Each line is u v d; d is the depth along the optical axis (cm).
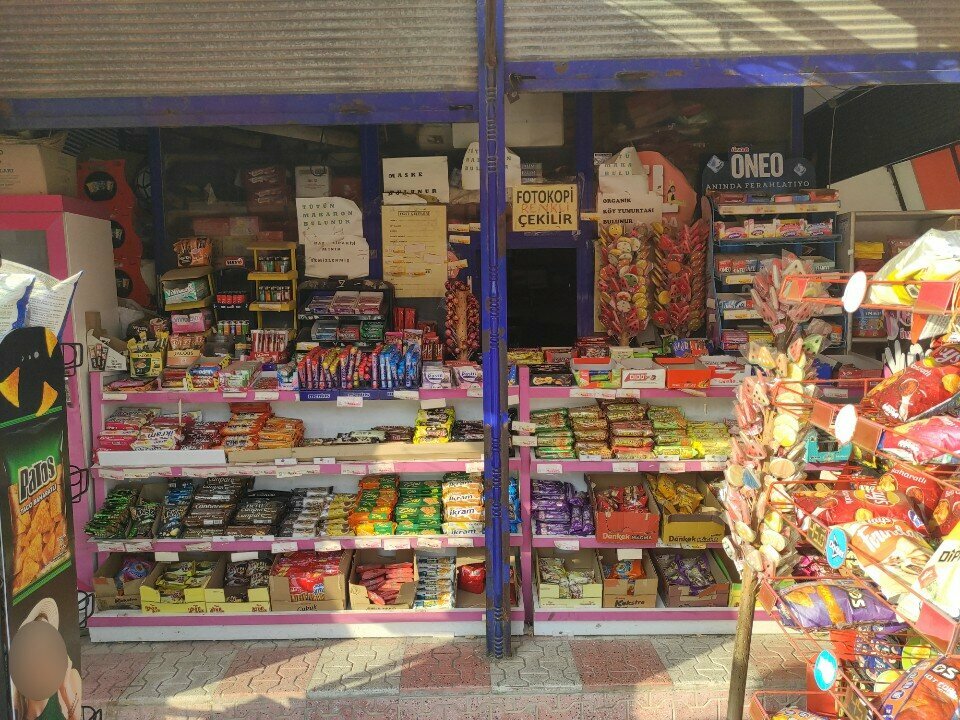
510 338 456
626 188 441
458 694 332
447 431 391
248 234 448
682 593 376
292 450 384
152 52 307
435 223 441
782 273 268
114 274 426
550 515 389
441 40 307
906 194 465
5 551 179
